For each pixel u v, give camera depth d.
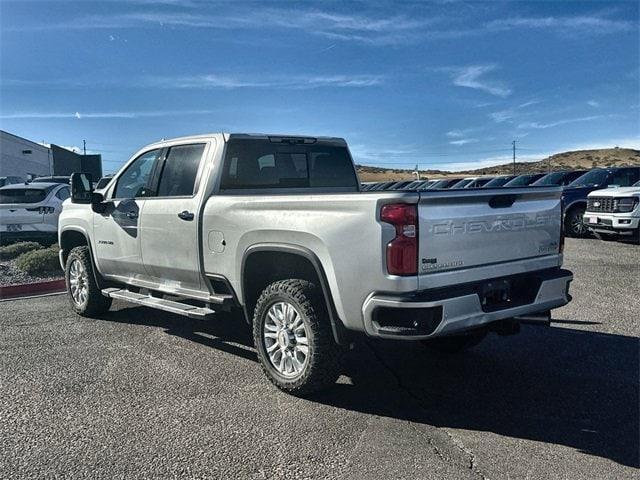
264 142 5.90
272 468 3.53
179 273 5.71
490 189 4.40
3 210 13.21
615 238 14.48
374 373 5.18
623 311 7.24
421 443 3.83
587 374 5.09
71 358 5.65
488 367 5.31
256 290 5.16
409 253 3.91
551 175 19.02
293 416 4.27
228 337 6.36
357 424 4.13
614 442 3.83
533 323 4.63
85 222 7.03
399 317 4.01
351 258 4.13
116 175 6.73
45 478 3.43
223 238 5.14
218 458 3.65
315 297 4.50
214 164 5.48
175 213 5.61
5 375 5.18
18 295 9.16
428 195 3.97
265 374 4.96
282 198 4.61
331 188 6.54
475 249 4.27
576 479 3.37
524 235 4.63
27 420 4.23
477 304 4.17
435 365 5.37
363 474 3.44
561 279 4.74
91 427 4.11
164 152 6.10
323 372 4.45
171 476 3.44
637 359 5.46
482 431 4.01
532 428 4.05
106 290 6.81
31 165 56.22
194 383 4.95
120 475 3.46
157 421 4.20
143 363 5.48
